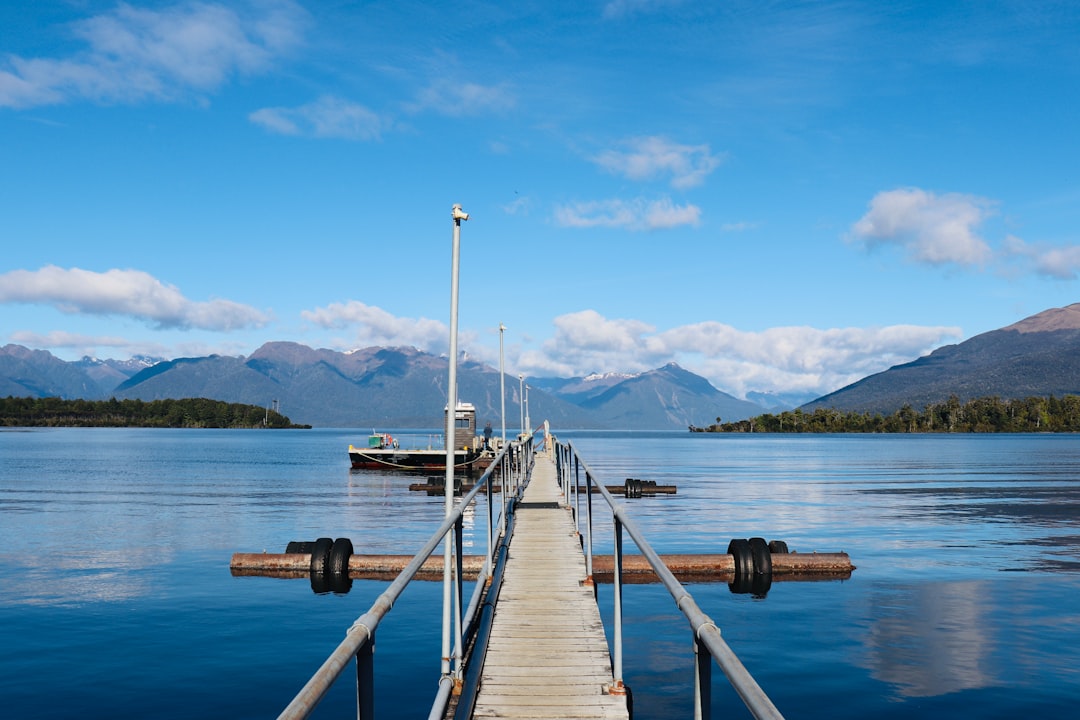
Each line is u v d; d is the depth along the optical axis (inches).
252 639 659.4
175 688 542.0
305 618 728.3
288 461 3868.1
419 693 534.9
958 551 1115.3
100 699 520.4
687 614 197.3
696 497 1941.4
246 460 3946.9
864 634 675.4
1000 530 1344.7
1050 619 725.3
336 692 538.9
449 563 381.4
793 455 4825.3
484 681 391.9
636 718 484.7
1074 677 564.1
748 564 889.5
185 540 1215.6
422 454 2947.8
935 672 576.1
